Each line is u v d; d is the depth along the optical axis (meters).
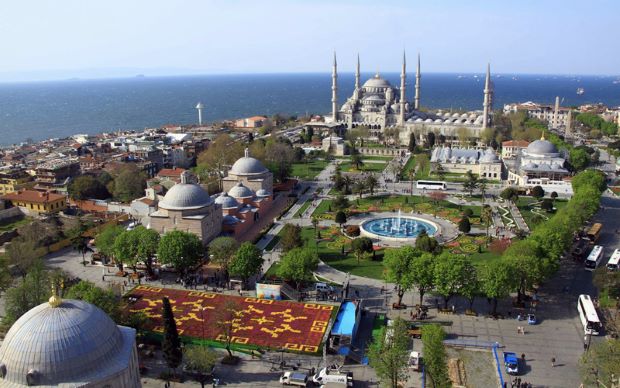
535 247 122.38
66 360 64.81
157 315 114.12
